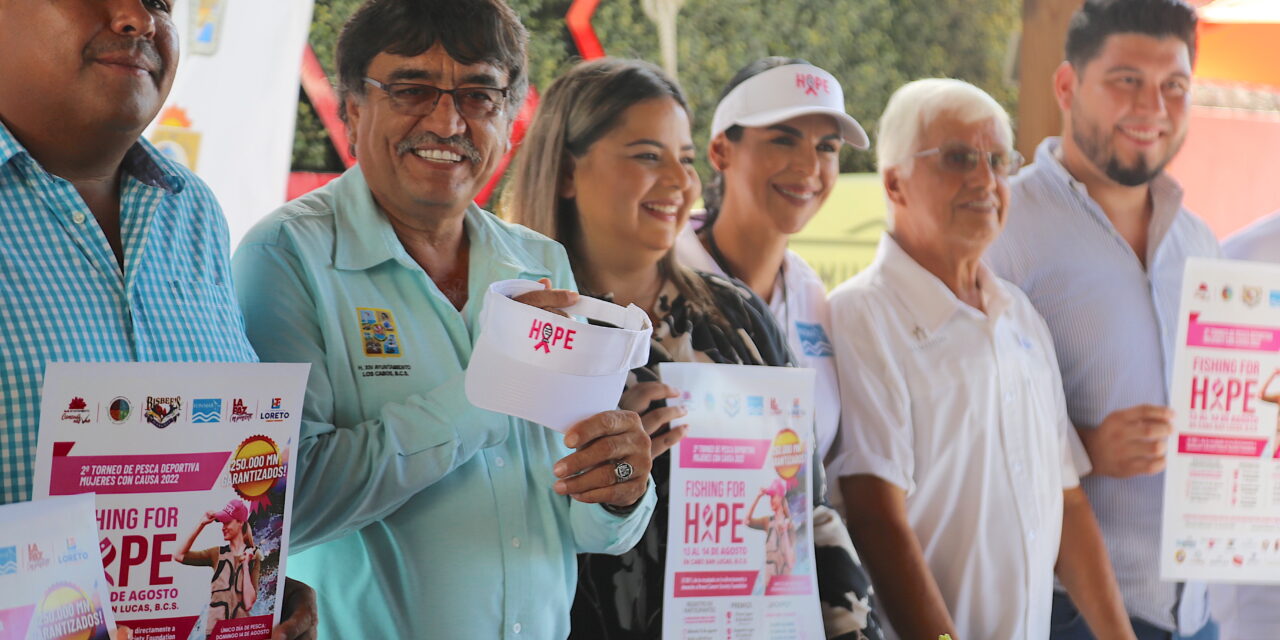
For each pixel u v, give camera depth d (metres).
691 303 2.55
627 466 1.64
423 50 1.77
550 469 1.80
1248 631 3.29
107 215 1.44
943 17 2.97
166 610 1.24
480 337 1.57
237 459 1.29
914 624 2.76
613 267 2.50
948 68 2.98
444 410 1.64
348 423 1.67
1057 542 3.04
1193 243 3.24
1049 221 3.07
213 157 2.30
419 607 1.67
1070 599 3.08
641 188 2.50
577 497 1.63
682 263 2.56
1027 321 3.04
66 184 1.35
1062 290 3.09
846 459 2.79
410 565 1.67
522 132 2.47
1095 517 3.13
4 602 1.01
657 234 2.52
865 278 2.83
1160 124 3.17
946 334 2.87
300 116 2.39
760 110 2.65
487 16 1.82
